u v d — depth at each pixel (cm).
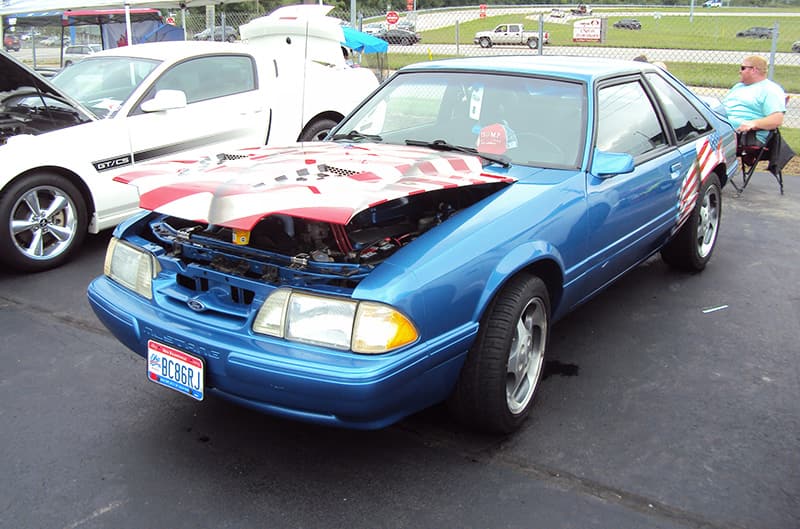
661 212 418
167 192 270
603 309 450
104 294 304
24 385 352
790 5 6247
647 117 422
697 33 4081
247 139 649
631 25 4334
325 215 235
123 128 554
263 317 255
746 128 711
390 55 2398
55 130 530
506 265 281
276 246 290
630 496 267
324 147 362
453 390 288
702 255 506
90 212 546
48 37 1165
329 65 891
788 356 385
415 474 281
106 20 1177
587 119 356
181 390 271
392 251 275
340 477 279
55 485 274
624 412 327
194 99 618
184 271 285
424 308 250
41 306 454
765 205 702
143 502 264
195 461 290
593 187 342
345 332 243
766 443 303
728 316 438
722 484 274
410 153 337
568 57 439
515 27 3325
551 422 319
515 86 382
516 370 299
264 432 312
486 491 270
